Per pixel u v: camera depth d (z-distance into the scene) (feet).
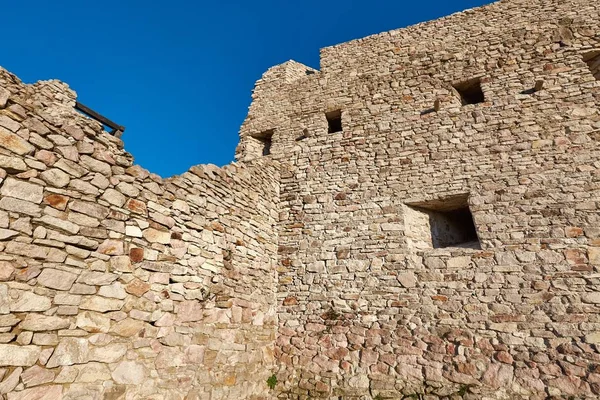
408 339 17.51
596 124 19.61
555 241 17.35
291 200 23.82
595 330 15.05
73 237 10.67
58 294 9.93
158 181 14.25
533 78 22.41
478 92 25.20
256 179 21.74
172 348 13.04
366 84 26.99
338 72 28.60
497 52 24.39
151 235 13.30
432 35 27.17
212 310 15.46
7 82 16.05
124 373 11.14
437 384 16.05
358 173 23.22
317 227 22.25
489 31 25.53
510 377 15.23
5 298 8.77
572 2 24.53
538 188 18.88
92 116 25.23
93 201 11.53
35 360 9.04
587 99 20.52
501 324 16.42
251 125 29.45
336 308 19.49
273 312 20.30
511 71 23.21
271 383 18.33
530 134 20.51
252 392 16.75
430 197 20.84
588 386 14.14
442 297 17.93
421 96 24.71
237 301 17.26
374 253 20.25
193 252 15.11
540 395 14.57
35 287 9.44
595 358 14.52
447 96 24.00
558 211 18.01
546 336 15.56
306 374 18.29
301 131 27.02
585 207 17.67
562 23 23.91
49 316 9.59
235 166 19.77
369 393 16.75
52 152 10.73
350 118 25.82
